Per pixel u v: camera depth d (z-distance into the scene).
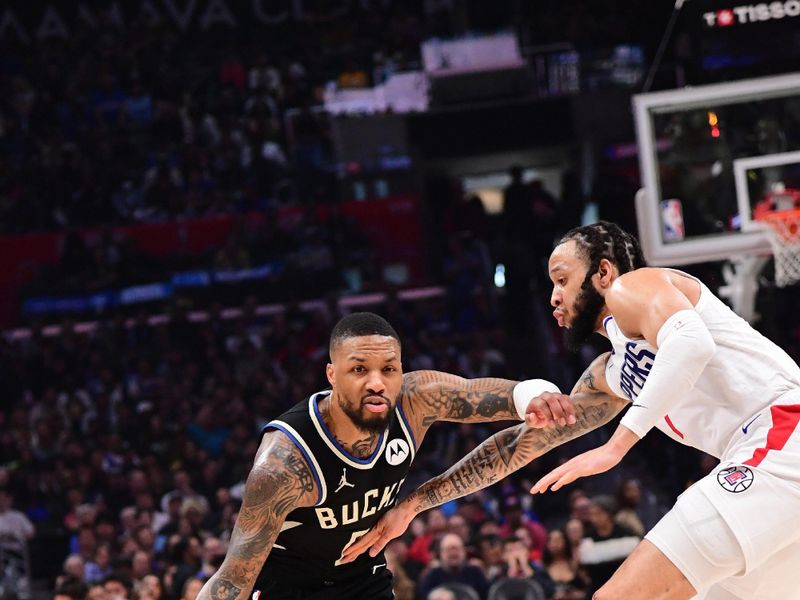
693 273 10.07
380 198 15.89
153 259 14.91
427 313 14.59
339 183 16.48
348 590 3.53
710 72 8.04
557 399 3.42
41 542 10.78
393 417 3.41
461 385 3.56
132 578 8.75
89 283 14.80
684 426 3.50
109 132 16.70
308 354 13.67
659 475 11.74
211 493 11.27
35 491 11.66
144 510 10.85
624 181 15.17
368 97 17.45
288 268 14.75
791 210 7.58
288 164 16.31
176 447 11.77
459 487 3.62
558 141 17.06
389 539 3.55
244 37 18.77
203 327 13.89
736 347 3.38
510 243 14.81
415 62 17.61
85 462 11.98
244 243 14.93
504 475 3.67
